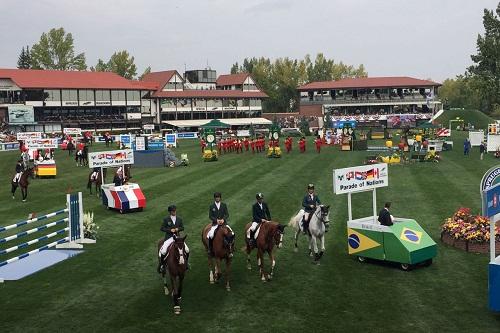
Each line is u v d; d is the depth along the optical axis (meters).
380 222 17.25
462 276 15.80
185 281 15.84
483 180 19.50
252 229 15.88
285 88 156.88
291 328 12.22
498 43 69.88
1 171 48.19
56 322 12.79
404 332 11.89
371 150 63.28
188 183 36.91
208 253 15.46
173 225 14.95
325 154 58.91
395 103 126.62
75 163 54.34
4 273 16.94
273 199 29.33
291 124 121.75
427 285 15.04
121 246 20.12
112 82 108.38
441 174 39.25
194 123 112.38
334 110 130.62
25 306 13.90
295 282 15.57
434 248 16.95
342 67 174.62
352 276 16.03
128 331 12.20
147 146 56.94
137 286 15.41
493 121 114.31
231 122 118.81
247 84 131.88
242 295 14.54
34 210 28.11
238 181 37.19
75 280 16.06
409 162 48.47
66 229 20.30
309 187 18.52
